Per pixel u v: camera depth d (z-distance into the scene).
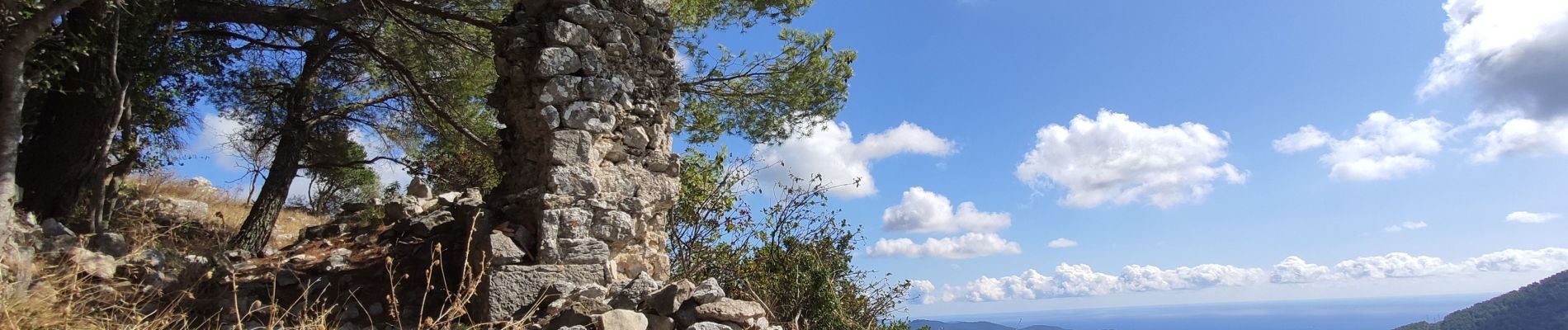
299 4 11.93
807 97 12.58
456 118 12.72
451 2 11.27
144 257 6.89
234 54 12.30
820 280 8.63
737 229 9.94
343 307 6.83
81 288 5.72
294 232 14.65
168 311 6.05
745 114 13.04
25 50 6.52
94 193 8.10
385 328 6.50
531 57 7.06
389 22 12.37
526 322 5.93
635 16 7.55
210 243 9.88
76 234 7.25
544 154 6.82
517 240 6.45
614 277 6.47
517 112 7.27
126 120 8.92
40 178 8.68
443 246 7.91
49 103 9.35
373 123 14.44
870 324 9.52
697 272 9.19
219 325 5.96
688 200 9.80
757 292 8.69
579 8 7.10
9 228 6.09
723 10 12.88
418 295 7.18
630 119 7.16
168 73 10.27
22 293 5.26
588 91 6.86
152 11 9.20
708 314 5.86
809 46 12.62
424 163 15.67
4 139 6.31
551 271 6.21
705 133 12.88
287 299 7.05
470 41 11.66
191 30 11.18
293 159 12.84
